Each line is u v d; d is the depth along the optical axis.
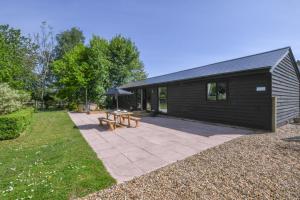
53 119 13.05
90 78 20.75
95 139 6.82
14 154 5.27
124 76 24.78
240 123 8.59
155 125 9.71
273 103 7.32
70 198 2.79
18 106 11.44
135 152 5.16
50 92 25.98
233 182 3.14
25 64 23.86
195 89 11.09
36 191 2.99
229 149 4.99
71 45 35.91
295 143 5.30
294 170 3.54
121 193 2.90
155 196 2.78
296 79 11.69
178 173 3.58
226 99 9.21
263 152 4.62
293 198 2.64
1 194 2.94
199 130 8.11
